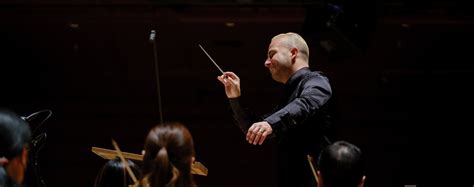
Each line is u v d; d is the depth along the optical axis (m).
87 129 9.84
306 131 4.89
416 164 10.05
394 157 10.02
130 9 9.28
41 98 9.73
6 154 3.09
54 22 9.33
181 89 9.80
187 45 9.52
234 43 9.49
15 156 3.12
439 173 10.07
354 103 9.87
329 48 7.91
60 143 9.80
